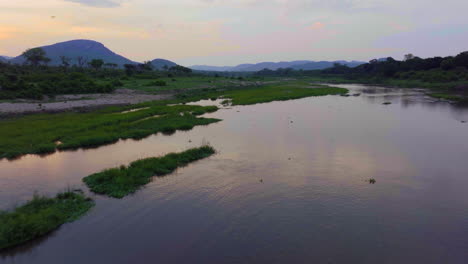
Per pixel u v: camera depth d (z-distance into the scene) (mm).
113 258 11070
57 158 22469
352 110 45062
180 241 12062
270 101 57094
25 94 48438
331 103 54094
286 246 11711
